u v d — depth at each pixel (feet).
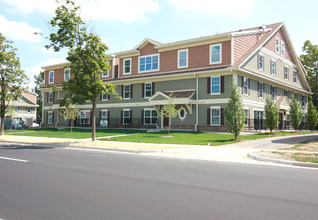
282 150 47.03
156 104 93.56
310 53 148.66
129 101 107.45
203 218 15.34
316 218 15.47
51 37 60.95
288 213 16.30
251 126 88.17
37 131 107.14
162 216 15.62
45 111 138.51
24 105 192.54
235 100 65.82
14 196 19.66
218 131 84.53
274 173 29.40
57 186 22.56
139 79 103.09
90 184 23.35
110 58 115.34
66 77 130.21
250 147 53.01
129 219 15.15
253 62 92.89
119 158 40.65
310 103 104.12
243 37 91.15
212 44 89.35
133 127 104.99
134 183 23.86
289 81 118.83
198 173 28.89
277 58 109.50
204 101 88.28
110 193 20.51
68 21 60.49
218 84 86.02
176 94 92.07
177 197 19.53
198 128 88.89
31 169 30.40
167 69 98.94
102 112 116.06
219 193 20.75
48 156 42.27
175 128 94.32
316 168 33.14
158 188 22.13
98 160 38.17
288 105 107.55
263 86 98.68
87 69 62.13
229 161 37.86
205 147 53.36
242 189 22.04
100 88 63.05
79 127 121.29
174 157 42.37
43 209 16.84
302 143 57.16
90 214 15.94
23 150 51.39
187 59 94.38
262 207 17.40
